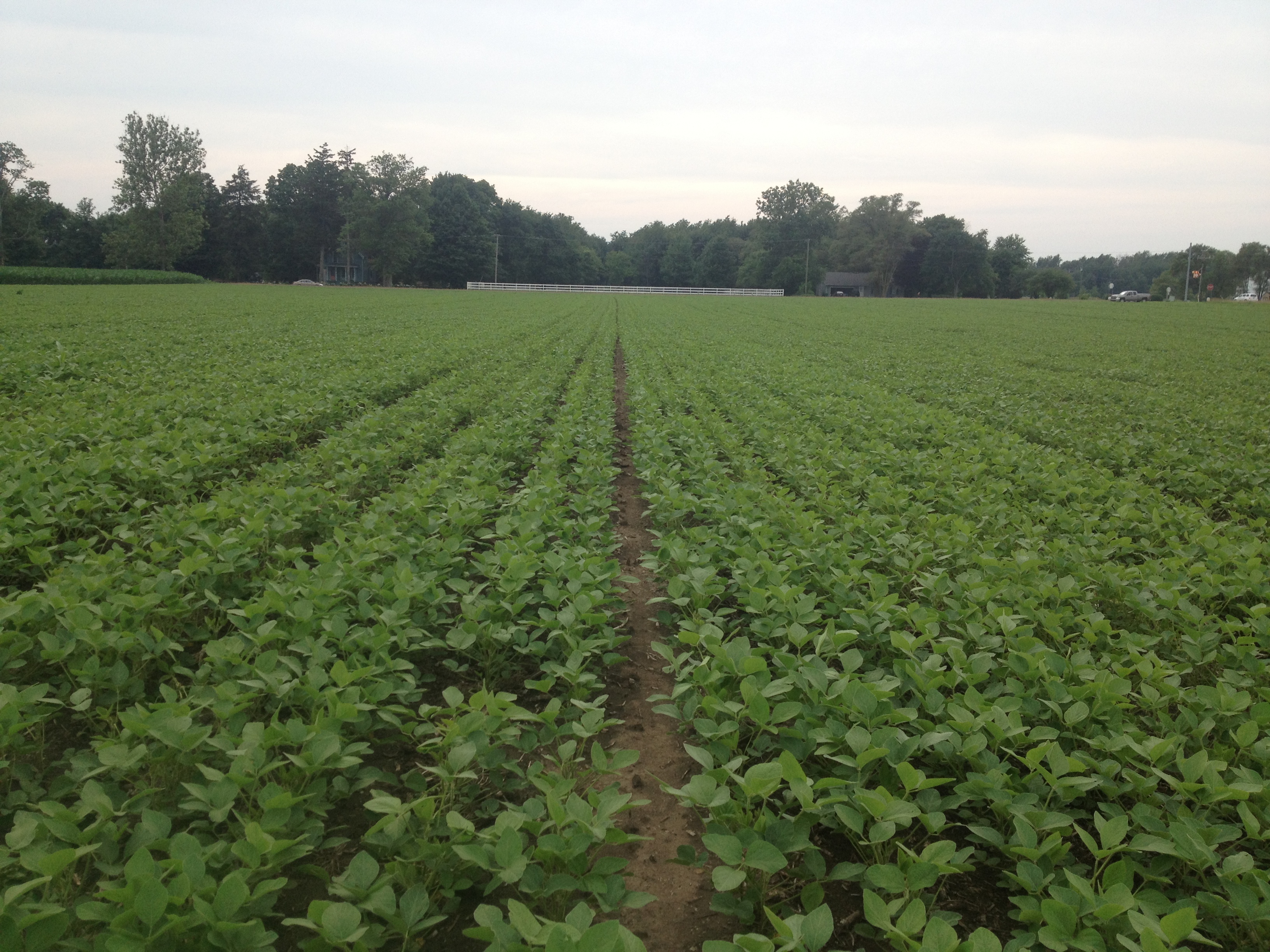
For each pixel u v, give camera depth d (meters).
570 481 9.07
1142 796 3.66
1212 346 33.16
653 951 3.20
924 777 3.37
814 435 11.82
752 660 4.22
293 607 4.78
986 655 4.54
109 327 26.22
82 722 4.48
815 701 4.12
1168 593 5.70
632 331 36.12
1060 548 6.80
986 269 123.69
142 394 13.41
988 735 3.92
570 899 3.22
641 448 10.98
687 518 8.77
